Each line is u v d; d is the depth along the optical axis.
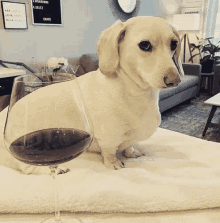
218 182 0.38
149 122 0.53
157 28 0.47
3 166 0.46
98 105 0.51
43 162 0.29
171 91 2.42
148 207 0.35
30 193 0.35
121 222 0.34
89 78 0.56
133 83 0.49
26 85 0.31
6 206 0.34
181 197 0.36
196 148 0.56
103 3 2.89
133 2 3.34
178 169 0.46
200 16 3.85
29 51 2.25
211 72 3.54
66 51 2.60
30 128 0.28
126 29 0.49
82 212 0.36
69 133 0.30
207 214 0.35
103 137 0.51
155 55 0.47
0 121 0.47
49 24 2.34
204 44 3.91
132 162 0.52
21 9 2.08
